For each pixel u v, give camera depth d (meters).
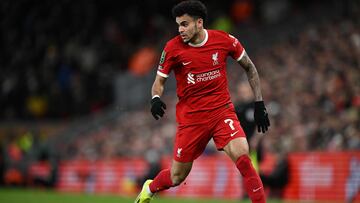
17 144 69.88
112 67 77.56
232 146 22.31
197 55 22.44
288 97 56.78
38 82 78.44
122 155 61.41
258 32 71.88
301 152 47.31
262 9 74.50
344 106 51.88
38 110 77.19
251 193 22.06
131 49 78.06
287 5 73.62
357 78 53.94
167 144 58.62
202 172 50.09
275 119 53.59
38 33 83.31
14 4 86.25
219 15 74.75
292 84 58.22
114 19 81.31
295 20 70.50
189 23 22.16
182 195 50.72
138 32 79.94
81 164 58.34
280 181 44.81
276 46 67.81
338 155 44.06
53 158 60.50
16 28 85.50
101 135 68.19
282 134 50.97
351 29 63.28
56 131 73.69
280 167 44.78
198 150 23.06
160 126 63.69
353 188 43.25
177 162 23.16
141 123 66.44
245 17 75.12
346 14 66.94
